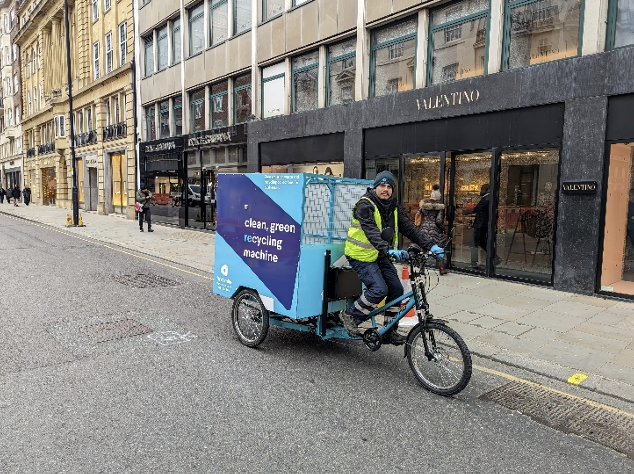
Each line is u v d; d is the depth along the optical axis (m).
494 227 8.91
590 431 3.54
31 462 2.94
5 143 51.97
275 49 14.48
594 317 6.42
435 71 10.20
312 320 4.99
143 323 6.00
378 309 4.61
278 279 4.79
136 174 23.36
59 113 33.06
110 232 17.41
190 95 19.34
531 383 4.40
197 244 14.12
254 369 4.58
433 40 10.21
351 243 4.50
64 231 18.06
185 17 19.08
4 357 4.71
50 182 38.66
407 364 4.82
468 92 9.03
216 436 3.31
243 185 5.16
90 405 3.73
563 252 7.86
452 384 4.07
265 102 15.36
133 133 23.25
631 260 7.45
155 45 21.48
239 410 3.71
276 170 14.63
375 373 4.56
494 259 8.98
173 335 5.55
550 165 8.05
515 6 8.72
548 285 8.16
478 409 3.86
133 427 3.40
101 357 4.77
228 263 5.45
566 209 7.78
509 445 3.31
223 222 5.48
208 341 5.39
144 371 4.45
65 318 6.13
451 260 9.75
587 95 7.44
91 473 2.83
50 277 8.84
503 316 6.45
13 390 3.96
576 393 4.19
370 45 11.63
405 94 10.27
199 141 18.02
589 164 7.48
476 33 9.32
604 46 7.52
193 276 9.35
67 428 3.37
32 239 15.05
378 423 3.57
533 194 8.32
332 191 4.90
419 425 3.56
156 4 20.86
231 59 16.47
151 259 11.45
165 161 20.53
